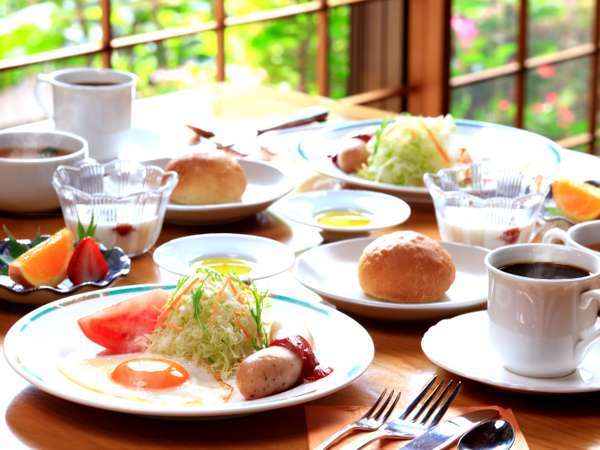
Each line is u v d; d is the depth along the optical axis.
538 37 3.09
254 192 1.52
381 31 2.91
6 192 1.45
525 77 3.09
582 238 1.25
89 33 2.99
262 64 2.93
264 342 1.13
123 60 2.88
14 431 1.07
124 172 1.46
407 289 1.23
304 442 1.06
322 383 1.09
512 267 1.15
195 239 1.35
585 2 3.15
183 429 1.07
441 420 1.08
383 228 1.41
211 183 1.46
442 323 1.19
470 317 1.21
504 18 3.00
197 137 1.72
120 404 1.05
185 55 2.98
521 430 1.08
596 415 1.10
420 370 1.16
